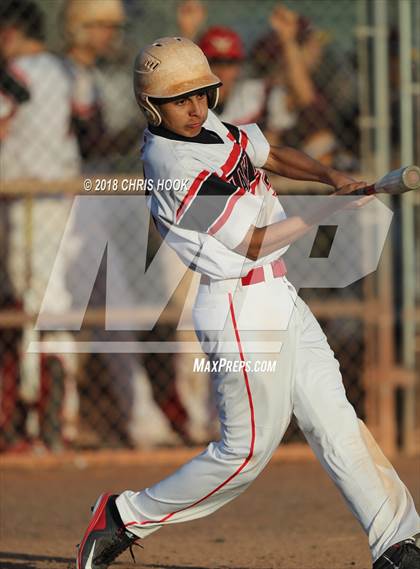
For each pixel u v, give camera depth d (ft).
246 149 45.32
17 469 82.79
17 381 83.92
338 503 71.61
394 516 43.09
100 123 85.61
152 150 42.88
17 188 80.33
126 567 54.24
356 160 90.38
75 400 85.51
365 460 43.45
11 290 83.56
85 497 74.69
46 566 55.01
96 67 86.17
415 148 87.81
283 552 57.52
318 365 43.86
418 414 92.84
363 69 84.94
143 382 87.45
